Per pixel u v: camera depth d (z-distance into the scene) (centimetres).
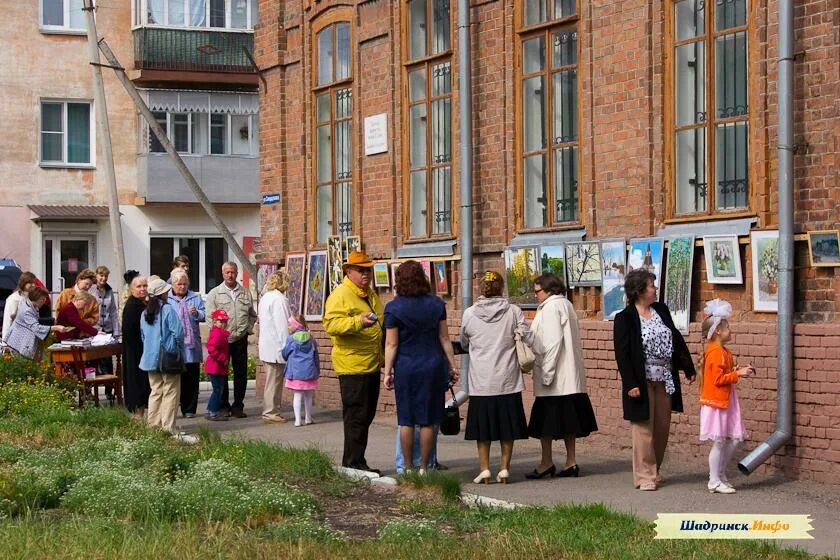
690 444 1555
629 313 1392
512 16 1872
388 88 2138
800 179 1427
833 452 1372
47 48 4666
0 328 3203
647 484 1380
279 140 2431
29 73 4644
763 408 1454
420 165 2077
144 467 1445
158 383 1878
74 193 4697
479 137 1934
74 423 1848
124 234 4769
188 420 2155
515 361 1455
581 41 1745
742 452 1477
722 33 1549
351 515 1248
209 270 4903
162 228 4822
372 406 1530
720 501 1303
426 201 2059
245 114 4903
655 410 1403
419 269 1486
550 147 1814
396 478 1406
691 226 1581
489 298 1462
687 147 1605
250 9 4884
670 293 1584
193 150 4856
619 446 1664
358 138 2212
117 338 2384
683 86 1611
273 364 2080
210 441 1684
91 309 2392
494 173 1905
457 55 1972
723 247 1512
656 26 1633
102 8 4759
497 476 1480
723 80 1552
